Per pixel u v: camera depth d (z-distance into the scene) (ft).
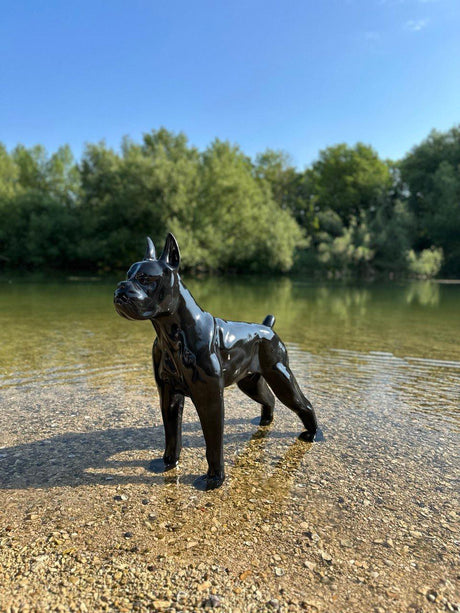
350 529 1.78
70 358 4.58
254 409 3.24
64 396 3.42
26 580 1.47
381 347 5.39
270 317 2.66
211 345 2.10
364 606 1.38
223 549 1.64
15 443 2.59
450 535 1.75
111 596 1.40
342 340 5.86
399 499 2.02
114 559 1.58
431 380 3.93
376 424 2.93
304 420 2.68
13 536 1.71
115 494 2.03
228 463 2.36
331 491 2.08
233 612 1.35
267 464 2.35
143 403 3.28
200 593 1.42
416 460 2.42
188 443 2.62
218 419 2.12
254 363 2.46
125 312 1.88
